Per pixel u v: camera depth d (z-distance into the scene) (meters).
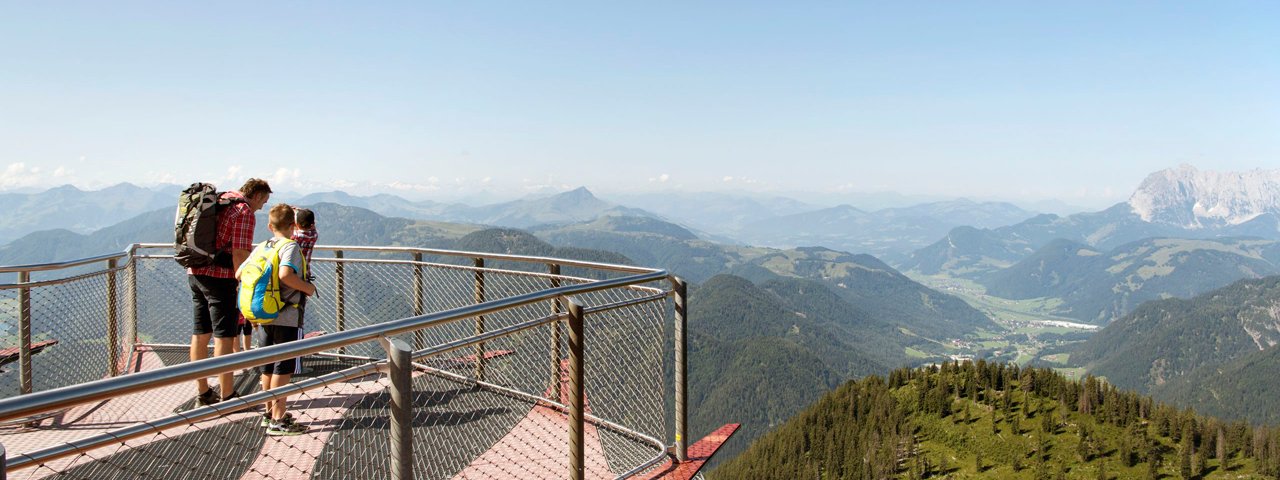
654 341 4.74
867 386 184.25
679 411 4.77
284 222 5.08
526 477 3.97
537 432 4.68
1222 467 127.38
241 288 4.93
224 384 5.23
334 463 3.99
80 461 3.90
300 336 5.19
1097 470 128.12
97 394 1.81
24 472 3.71
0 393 4.91
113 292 6.21
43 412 1.73
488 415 4.98
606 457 4.57
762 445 172.75
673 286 4.80
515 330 3.40
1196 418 146.00
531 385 5.11
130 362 6.66
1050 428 144.00
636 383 4.67
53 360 5.28
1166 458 131.25
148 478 3.67
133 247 6.88
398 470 2.63
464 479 3.92
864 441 153.88
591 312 4.01
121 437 1.97
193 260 5.09
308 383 2.37
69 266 5.43
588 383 4.66
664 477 4.42
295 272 4.96
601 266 5.02
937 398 162.75
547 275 5.24
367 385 5.66
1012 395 160.75
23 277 5.06
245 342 6.33
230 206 5.22
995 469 135.75
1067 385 160.50
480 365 5.43
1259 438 132.12
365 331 2.55
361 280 6.75
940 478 135.75
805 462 152.50
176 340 7.20
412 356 2.67
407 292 6.26
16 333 5.02
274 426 4.45
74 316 5.58
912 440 149.25
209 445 4.26
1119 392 157.00
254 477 3.72
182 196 5.28
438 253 5.98
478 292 5.59
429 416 4.91
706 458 4.79
